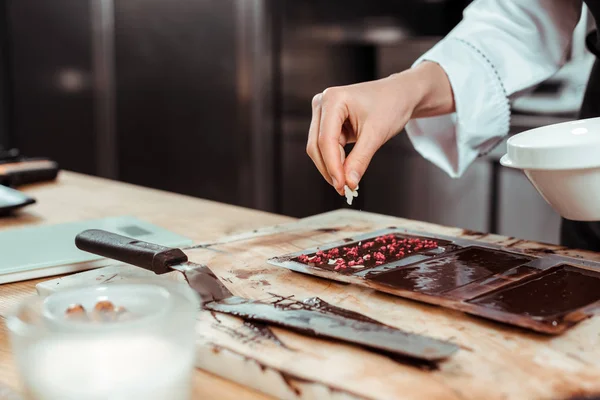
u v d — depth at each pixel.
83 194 1.50
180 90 2.93
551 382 0.58
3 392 0.59
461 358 0.63
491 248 0.96
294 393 0.60
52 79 3.15
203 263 0.95
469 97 1.18
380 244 0.99
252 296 0.82
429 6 2.56
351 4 2.56
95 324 0.50
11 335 0.51
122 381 0.48
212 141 2.90
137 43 2.98
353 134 1.03
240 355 0.64
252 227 1.22
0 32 3.12
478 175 2.26
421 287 0.79
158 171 3.10
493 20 1.24
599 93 1.25
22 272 0.93
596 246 1.28
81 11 3.02
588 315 0.69
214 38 2.78
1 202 1.29
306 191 2.76
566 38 1.25
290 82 2.68
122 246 0.83
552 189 0.80
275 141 2.76
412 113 1.14
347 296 0.81
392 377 0.59
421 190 2.43
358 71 2.59
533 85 1.24
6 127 3.21
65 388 0.47
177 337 0.51
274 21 2.63
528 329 0.70
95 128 3.13
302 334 0.68
